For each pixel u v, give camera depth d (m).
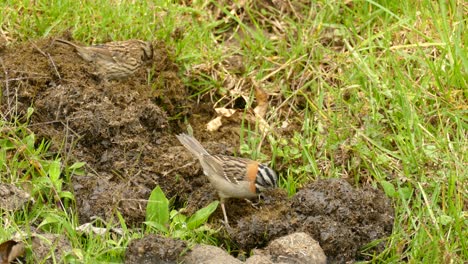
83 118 12.69
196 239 11.71
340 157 13.02
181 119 14.06
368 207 11.91
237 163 12.19
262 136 13.61
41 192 11.91
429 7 14.94
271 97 14.29
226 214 12.33
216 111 14.16
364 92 13.85
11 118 12.71
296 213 11.88
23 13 14.44
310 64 14.59
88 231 11.37
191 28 14.96
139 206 11.91
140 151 12.65
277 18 15.60
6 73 13.02
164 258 10.89
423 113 13.45
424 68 14.11
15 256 10.66
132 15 14.84
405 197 12.45
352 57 14.44
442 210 12.24
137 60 14.02
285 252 11.07
